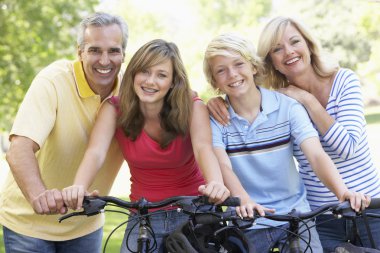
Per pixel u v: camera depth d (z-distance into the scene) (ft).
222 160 12.91
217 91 13.93
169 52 13.15
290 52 14.20
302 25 14.33
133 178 14.05
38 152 14.23
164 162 13.51
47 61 50.16
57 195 11.05
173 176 13.71
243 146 13.16
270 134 13.16
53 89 13.66
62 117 13.83
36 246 14.26
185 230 11.09
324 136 13.53
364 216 11.38
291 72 14.40
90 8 51.67
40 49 49.93
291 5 108.68
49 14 50.01
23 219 14.28
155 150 13.39
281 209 13.08
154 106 13.39
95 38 13.73
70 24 51.03
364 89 115.75
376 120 99.35
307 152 12.77
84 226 14.92
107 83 14.06
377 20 80.74
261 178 13.16
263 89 13.56
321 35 99.25
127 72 13.29
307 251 12.38
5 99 50.85
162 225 13.56
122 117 13.46
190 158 13.83
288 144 13.21
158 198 13.75
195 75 80.28
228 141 13.26
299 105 13.32
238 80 13.07
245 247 10.84
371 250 10.93
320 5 101.50
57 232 14.48
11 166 12.79
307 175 14.07
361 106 13.85
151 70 13.04
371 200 11.09
